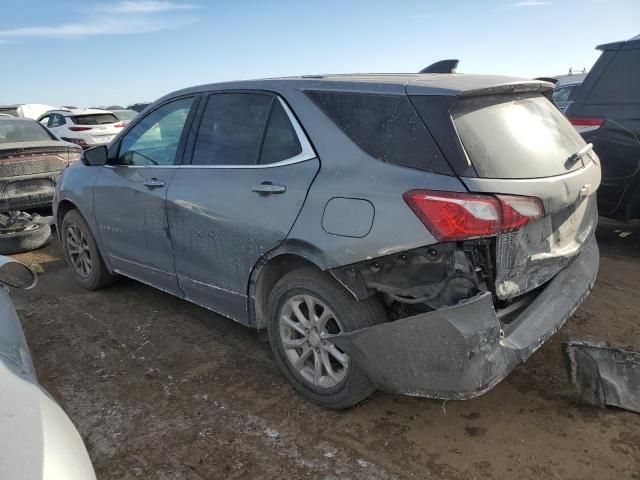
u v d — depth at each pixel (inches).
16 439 59.5
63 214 191.3
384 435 105.1
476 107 98.7
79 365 135.7
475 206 87.0
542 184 95.2
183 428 109.1
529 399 115.2
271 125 118.9
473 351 88.3
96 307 172.4
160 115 150.3
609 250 210.5
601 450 98.8
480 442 102.2
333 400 110.1
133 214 151.9
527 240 96.5
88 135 553.9
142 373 131.0
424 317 90.9
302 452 101.1
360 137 102.7
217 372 130.5
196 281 137.2
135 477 96.0
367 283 99.3
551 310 103.6
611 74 194.5
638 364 110.9
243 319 127.6
